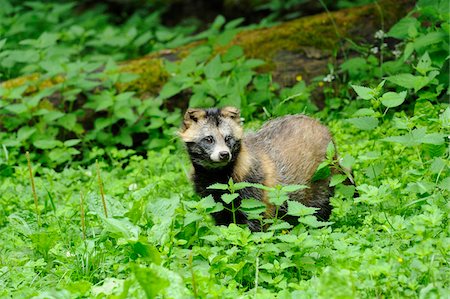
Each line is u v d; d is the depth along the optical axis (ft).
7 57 56.13
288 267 28.48
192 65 50.83
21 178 43.52
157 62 54.44
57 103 52.01
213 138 33.99
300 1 72.28
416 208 32.35
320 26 54.39
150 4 83.10
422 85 37.06
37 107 51.55
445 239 27.04
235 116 35.24
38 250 32.37
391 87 48.60
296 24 55.21
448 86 44.27
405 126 31.65
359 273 25.95
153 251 28.55
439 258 26.66
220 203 31.17
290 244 28.50
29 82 51.47
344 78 50.98
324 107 51.31
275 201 29.32
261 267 27.25
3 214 38.86
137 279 23.50
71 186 42.80
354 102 48.91
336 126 46.03
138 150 51.19
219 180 34.27
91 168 46.01
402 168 37.47
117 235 30.35
